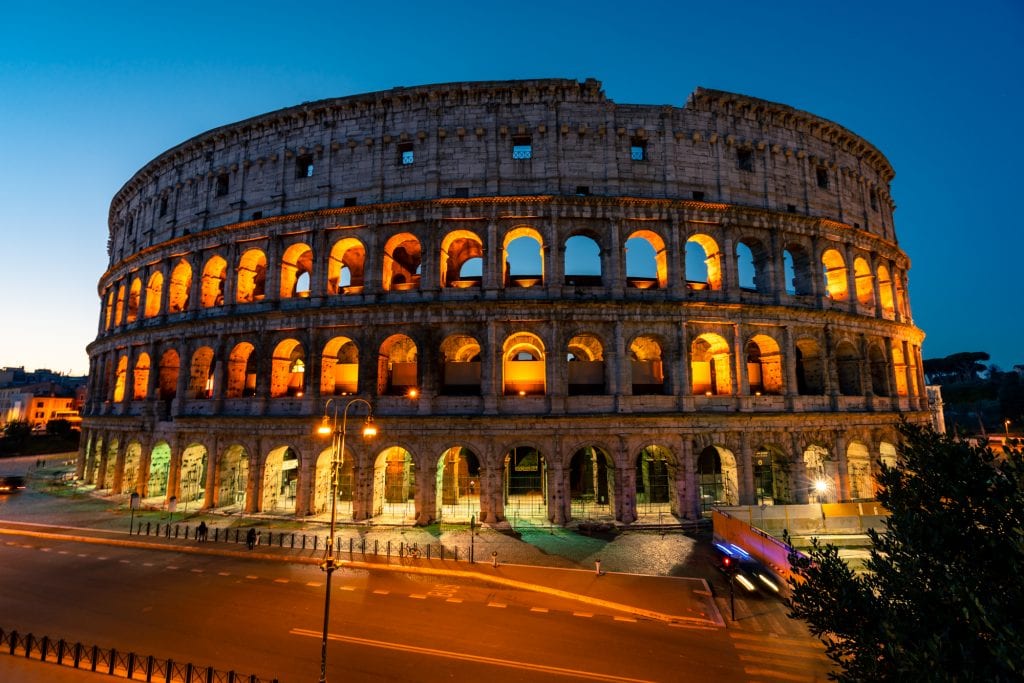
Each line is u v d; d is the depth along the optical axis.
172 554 36.84
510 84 48.38
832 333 49.66
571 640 23.95
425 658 22.03
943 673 9.77
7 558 35.97
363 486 44.59
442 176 48.22
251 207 52.91
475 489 54.47
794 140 52.81
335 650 22.59
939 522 12.63
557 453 43.44
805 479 46.12
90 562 35.03
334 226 48.91
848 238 53.16
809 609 14.06
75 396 192.75
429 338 45.19
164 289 56.91
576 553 36.34
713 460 55.38
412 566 33.53
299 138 52.25
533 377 47.94
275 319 48.41
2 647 22.39
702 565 34.12
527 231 47.69
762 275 49.91
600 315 45.06
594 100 48.81
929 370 194.75
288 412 47.44
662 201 46.66
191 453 52.69
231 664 21.28
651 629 25.27
